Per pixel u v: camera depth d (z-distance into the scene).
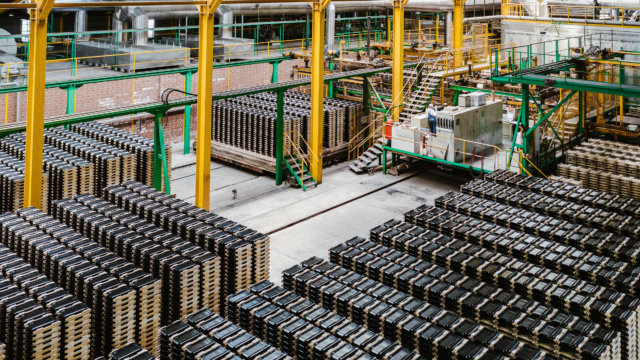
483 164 19.84
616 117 22.17
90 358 10.14
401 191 20.67
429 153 20.48
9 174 14.84
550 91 19.31
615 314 9.48
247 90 18.62
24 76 22.12
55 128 19.27
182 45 29.97
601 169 17.38
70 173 15.09
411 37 37.72
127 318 9.83
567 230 12.86
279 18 40.16
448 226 13.12
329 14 31.12
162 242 12.02
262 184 21.34
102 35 32.59
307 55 27.62
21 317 9.01
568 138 20.89
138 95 25.19
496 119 21.39
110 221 12.79
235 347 8.75
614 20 22.80
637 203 14.33
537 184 15.88
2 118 21.59
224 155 22.92
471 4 32.22
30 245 11.47
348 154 23.72
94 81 20.66
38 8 13.14
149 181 17.42
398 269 11.22
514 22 25.78
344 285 10.68
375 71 23.81
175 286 10.74
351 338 9.02
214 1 15.72
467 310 9.99
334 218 18.20
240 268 11.70
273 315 9.60
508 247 12.08
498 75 18.11
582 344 8.76
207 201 17.20
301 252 15.80
